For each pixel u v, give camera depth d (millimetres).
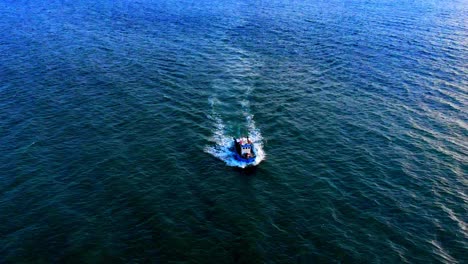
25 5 156125
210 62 100438
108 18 139125
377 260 46250
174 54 105375
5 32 120688
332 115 76938
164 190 56062
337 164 63031
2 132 68938
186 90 84938
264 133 70938
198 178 58719
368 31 124812
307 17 141625
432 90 86000
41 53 104062
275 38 119500
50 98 80562
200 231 49219
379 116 76562
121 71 93750
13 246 46844
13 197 54344
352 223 51438
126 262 44906
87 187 56375
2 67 94625
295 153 65562
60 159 62219
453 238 49500
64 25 129500
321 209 53594
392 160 64000
